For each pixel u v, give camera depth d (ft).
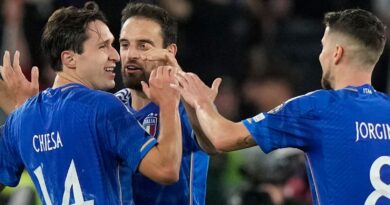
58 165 63.62
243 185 91.50
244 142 64.44
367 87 64.64
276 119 63.87
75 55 64.69
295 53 137.49
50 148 63.98
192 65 127.13
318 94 64.13
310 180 64.44
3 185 68.18
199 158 71.10
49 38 65.21
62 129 63.57
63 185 63.46
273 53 130.93
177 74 66.49
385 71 136.26
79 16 64.75
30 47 124.57
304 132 63.62
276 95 117.08
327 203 63.26
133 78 69.31
